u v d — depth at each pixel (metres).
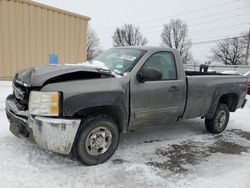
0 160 3.59
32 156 3.79
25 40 9.23
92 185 3.21
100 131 3.73
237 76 6.03
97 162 3.74
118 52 4.73
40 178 3.24
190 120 6.88
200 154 4.48
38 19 9.46
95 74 3.69
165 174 3.63
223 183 3.45
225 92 5.60
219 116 5.75
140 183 3.33
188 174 3.67
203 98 5.12
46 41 9.80
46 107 3.30
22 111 3.55
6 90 8.23
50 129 3.28
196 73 6.22
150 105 4.22
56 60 9.42
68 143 3.40
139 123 4.22
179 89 4.61
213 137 5.54
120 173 3.55
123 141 4.87
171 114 4.62
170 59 4.66
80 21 10.86
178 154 4.42
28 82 3.48
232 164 4.11
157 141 5.01
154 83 4.25
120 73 4.00
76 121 3.39
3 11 8.58
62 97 3.31
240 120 7.33
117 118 3.94
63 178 3.30
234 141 5.34
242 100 6.16
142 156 4.21
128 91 3.92
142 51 4.43
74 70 3.53
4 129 4.90
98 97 3.53
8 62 8.92
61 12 10.07
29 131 3.45
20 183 3.09
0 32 8.61
